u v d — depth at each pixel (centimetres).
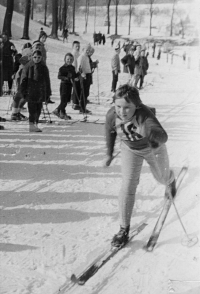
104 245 343
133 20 1386
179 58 1435
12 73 977
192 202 430
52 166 528
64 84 828
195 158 577
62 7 1446
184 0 1256
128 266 319
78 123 807
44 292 282
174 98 1139
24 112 891
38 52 708
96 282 298
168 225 385
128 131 327
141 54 1278
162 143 323
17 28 1364
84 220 383
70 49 1460
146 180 489
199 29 1358
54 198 427
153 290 292
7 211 392
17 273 300
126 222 350
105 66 1647
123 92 316
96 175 502
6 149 595
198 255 334
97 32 1470
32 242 340
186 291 290
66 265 314
